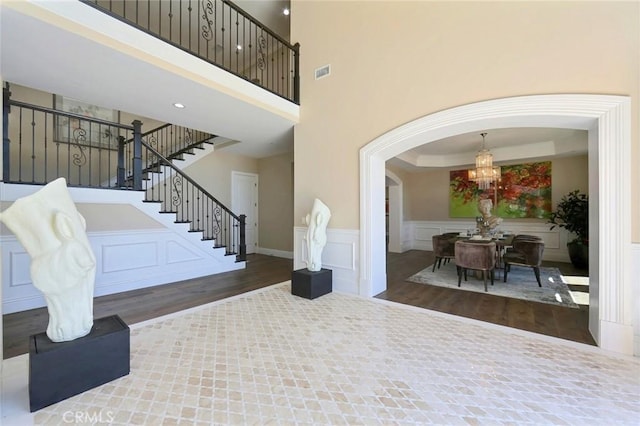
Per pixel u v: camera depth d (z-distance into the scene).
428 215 8.08
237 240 7.04
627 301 2.23
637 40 2.23
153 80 2.91
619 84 2.29
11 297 3.12
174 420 1.52
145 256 4.21
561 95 2.47
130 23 2.48
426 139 3.37
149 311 3.18
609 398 1.70
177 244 4.59
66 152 5.25
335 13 3.99
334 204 4.00
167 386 1.81
